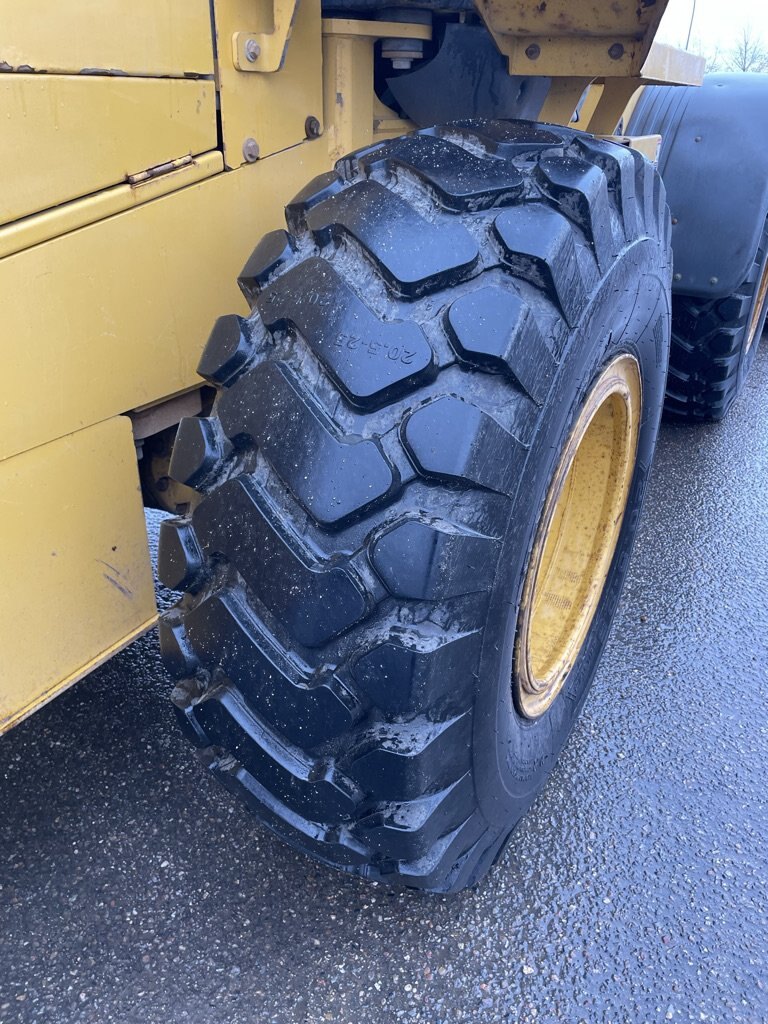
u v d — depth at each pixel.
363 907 1.42
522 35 1.40
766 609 2.37
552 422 1.09
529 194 1.09
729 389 3.46
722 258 2.88
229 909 1.41
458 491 0.98
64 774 1.67
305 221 1.12
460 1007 1.28
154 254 1.09
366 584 0.97
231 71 1.11
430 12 1.33
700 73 2.32
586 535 1.80
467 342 0.98
